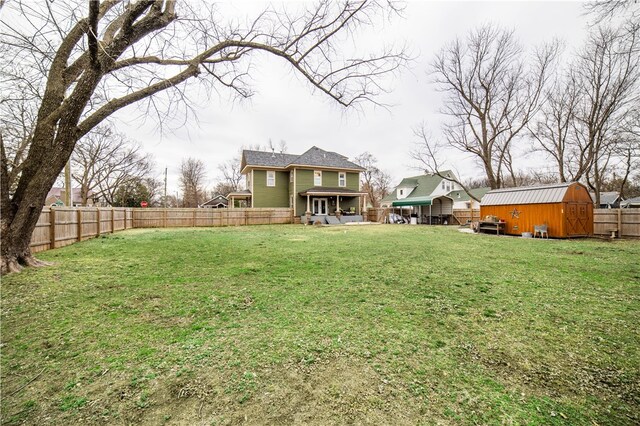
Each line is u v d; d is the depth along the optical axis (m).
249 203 25.86
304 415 1.75
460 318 3.35
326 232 14.65
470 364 2.38
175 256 7.17
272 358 2.41
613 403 1.91
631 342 2.78
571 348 2.66
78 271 5.46
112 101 5.58
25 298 3.89
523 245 9.67
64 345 2.62
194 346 2.61
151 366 2.28
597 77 15.38
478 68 18.55
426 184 35.22
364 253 7.79
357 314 3.44
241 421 1.70
